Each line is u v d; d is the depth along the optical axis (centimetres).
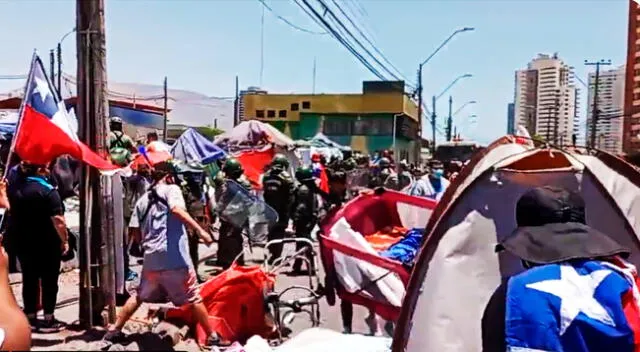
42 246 690
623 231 463
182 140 1465
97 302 703
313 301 713
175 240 630
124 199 884
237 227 998
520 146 488
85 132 695
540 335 253
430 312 464
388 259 664
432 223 498
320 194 1109
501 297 271
